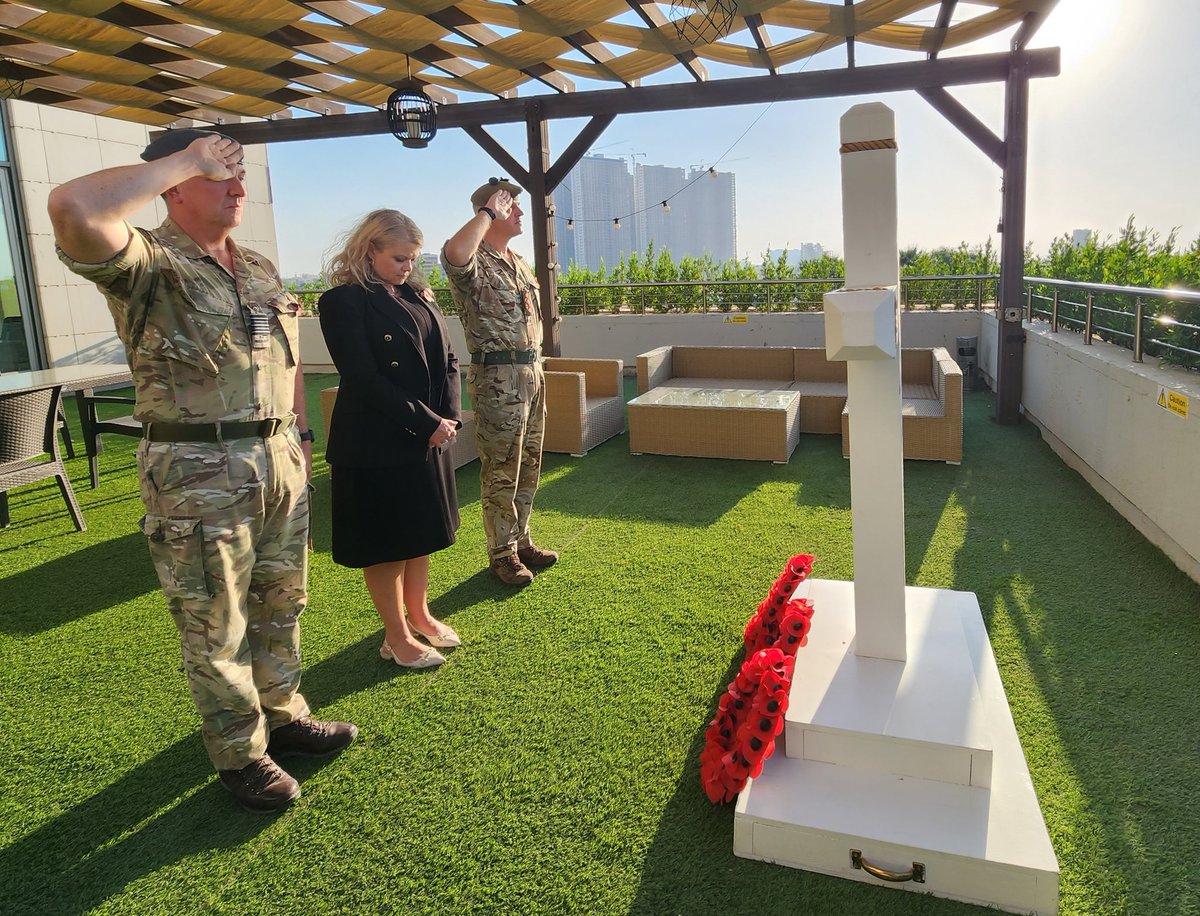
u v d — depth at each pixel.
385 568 2.58
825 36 5.06
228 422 1.86
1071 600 2.95
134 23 4.20
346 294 2.35
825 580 2.66
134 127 9.52
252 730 2.01
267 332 1.94
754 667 1.96
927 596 2.46
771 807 1.75
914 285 8.75
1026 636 2.70
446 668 2.67
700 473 5.00
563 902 1.68
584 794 2.01
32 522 4.50
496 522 3.29
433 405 2.54
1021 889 1.58
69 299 9.05
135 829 1.97
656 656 2.68
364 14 4.35
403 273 2.43
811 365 6.35
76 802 2.08
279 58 5.02
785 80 5.86
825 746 1.87
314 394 8.66
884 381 1.92
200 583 1.86
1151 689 2.35
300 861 1.84
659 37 4.69
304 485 2.13
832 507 4.20
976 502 4.17
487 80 5.93
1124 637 2.66
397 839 1.89
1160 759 2.03
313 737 2.21
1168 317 3.88
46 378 5.10
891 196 1.81
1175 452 3.21
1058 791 1.93
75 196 1.50
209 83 5.65
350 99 6.18
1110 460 4.04
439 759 2.18
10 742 2.36
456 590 3.31
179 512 1.82
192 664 1.92
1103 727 2.18
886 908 1.62
